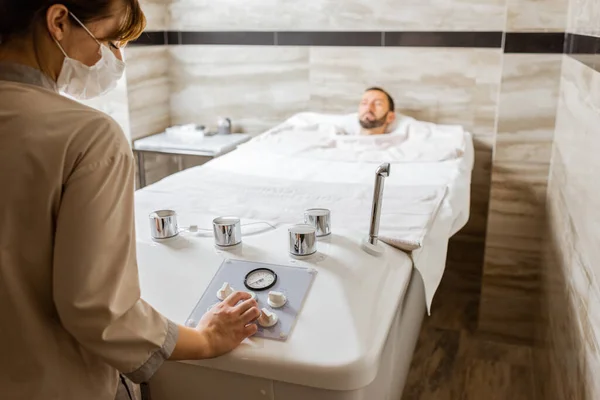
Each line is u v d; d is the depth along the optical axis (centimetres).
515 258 215
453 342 215
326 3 243
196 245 113
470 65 232
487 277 219
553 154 198
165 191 151
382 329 90
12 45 71
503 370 198
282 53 255
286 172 173
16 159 65
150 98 262
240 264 105
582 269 120
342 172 173
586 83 135
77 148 67
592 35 130
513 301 218
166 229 114
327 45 248
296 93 259
